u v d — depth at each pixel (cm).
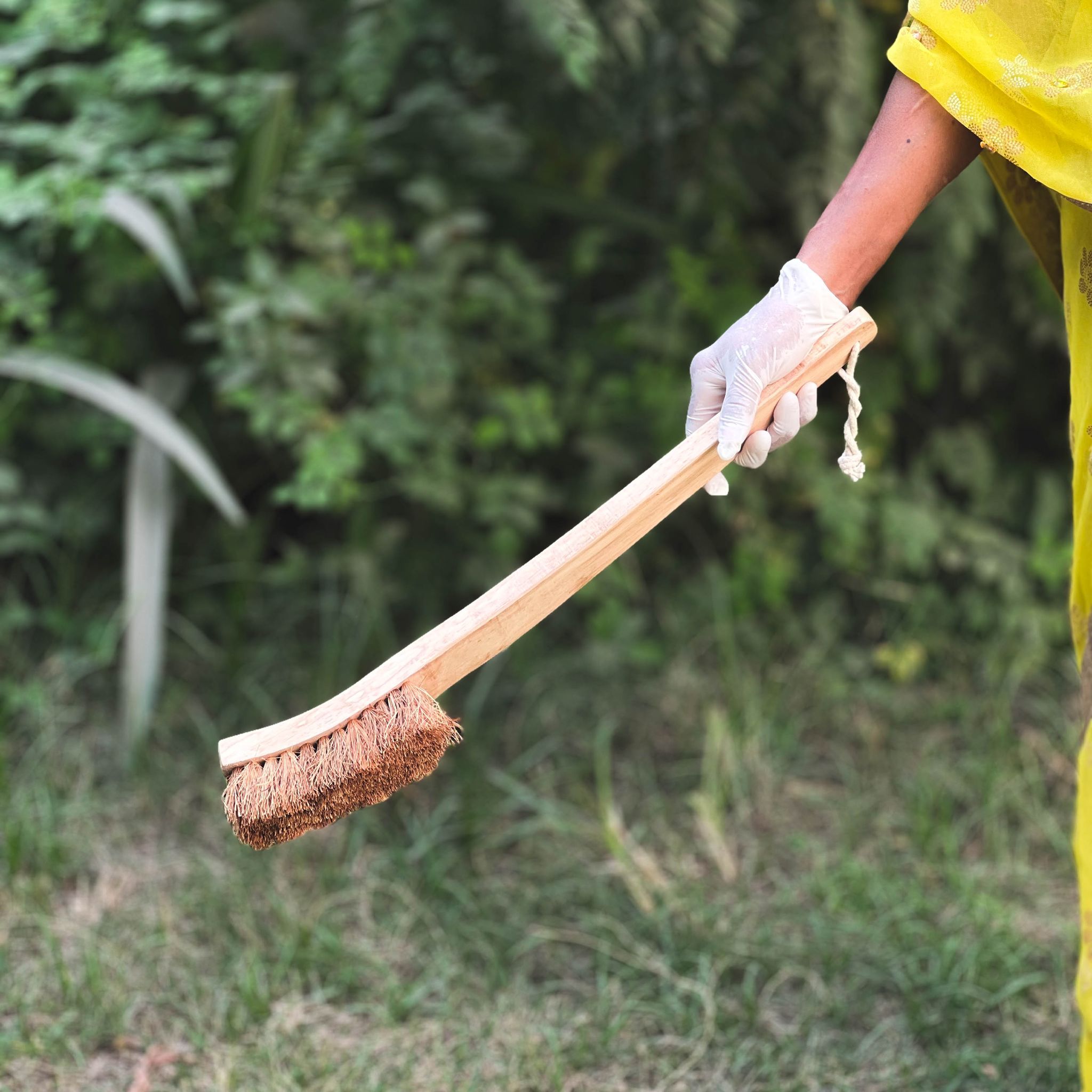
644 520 131
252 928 208
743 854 240
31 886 215
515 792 246
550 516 334
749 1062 184
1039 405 340
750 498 312
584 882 226
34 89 280
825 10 270
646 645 301
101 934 208
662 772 268
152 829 240
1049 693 297
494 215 334
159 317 305
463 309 297
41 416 290
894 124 128
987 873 231
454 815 247
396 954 208
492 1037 189
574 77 247
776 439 133
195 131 277
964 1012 194
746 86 294
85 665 278
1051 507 320
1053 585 313
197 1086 177
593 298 340
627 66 299
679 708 286
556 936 212
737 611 312
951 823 248
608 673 294
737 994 199
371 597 294
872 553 325
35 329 284
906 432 350
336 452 267
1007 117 123
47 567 308
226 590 306
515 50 309
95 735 268
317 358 274
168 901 219
